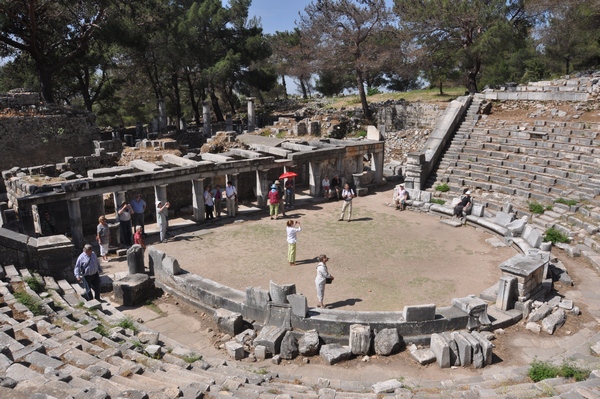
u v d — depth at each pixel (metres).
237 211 24.86
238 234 21.84
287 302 13.15
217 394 8.20
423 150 31.58
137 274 16.00
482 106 34.19
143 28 43.03
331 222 23.84
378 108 46.88
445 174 29.42
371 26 42.84
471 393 8.97
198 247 20.03
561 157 26.08
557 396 7.89
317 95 74.69
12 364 7.75
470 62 41.72
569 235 20.03
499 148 29.52
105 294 15.92
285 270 17.31
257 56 53.84
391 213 25.66
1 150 33.28
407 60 44.50
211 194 23.91
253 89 59.72
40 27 37.53
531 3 40.34
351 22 43.38
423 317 12.53
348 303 14.52
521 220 20.73
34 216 21.08
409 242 20.62
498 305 14.19
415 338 12.44
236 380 9.83
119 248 19.88
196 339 13.09
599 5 35.12
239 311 13.88
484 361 11.51
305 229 22.61
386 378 11.04
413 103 44.06
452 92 54.34
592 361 10.96
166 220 21.31
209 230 22.47
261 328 13.23
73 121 36.53
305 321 12.78
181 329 13.66
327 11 43.69
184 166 23.08
